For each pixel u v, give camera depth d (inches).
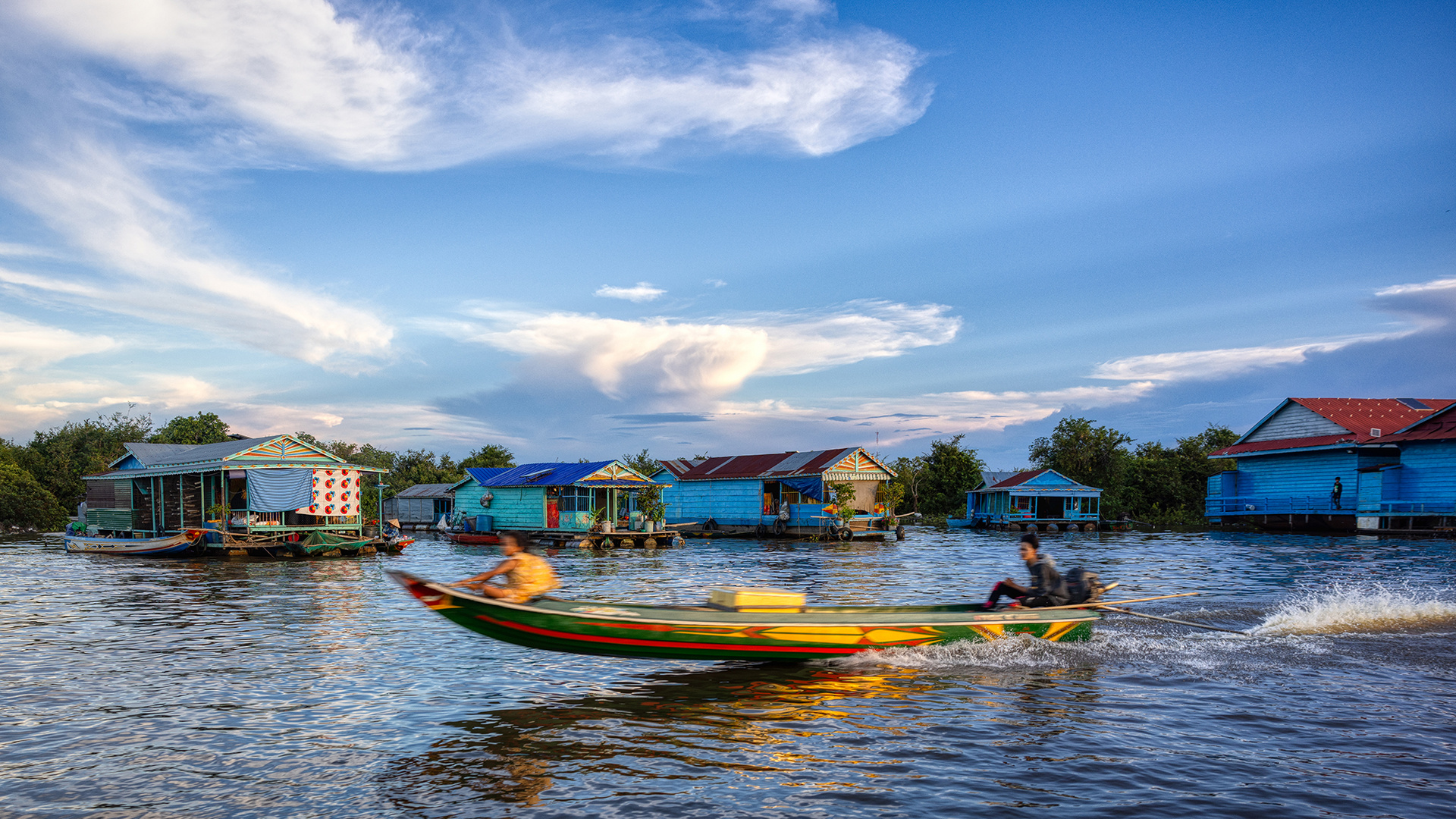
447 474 2812.5
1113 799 251.6
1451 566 936.3
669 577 903.7
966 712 341.1
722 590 442.3
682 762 285.9
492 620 382.6
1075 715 336.5
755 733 315.9
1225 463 2447.1
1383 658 434.6
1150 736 310.5
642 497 1584.6
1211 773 272.8
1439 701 355.9
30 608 665.6
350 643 497.7
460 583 395.2
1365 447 1675.7
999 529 2091.5
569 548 1461.6
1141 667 417.4
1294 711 340.8
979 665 422.6
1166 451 2588.6
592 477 1528.1
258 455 1330.0
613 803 251.8
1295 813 241.0
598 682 395.5
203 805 253.8
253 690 385.4
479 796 258.2
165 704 362.3
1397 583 759.1
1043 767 278.8
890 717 335.0
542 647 397.1
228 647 488.7
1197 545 1391.5
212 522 1315.2
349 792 263.1
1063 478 2085.4
